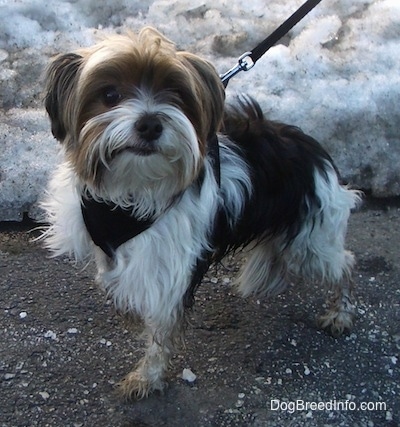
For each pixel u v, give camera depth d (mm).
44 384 711
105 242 656
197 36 1179
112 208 635
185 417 693
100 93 573
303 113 1049
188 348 768
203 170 637
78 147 590
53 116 606
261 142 711
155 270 656
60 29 1171
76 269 853
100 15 1211
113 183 602
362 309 840
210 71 606
